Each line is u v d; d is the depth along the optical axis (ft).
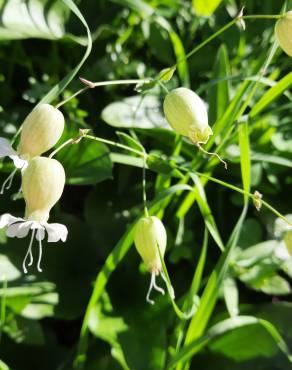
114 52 1.22
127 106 1.11
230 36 1.24
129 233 0.92
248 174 0.95
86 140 1.04
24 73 1.22
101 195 1.11
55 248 1.06
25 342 0.97
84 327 0.94
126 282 1.06
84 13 1.22
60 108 1.15
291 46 0.88
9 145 0.82
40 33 1.09
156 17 1.10
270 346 1.01
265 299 1.10
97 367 0.98
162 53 1.22
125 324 0.99
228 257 0.93
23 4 1.10
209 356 1.02
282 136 1.13
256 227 1.09
